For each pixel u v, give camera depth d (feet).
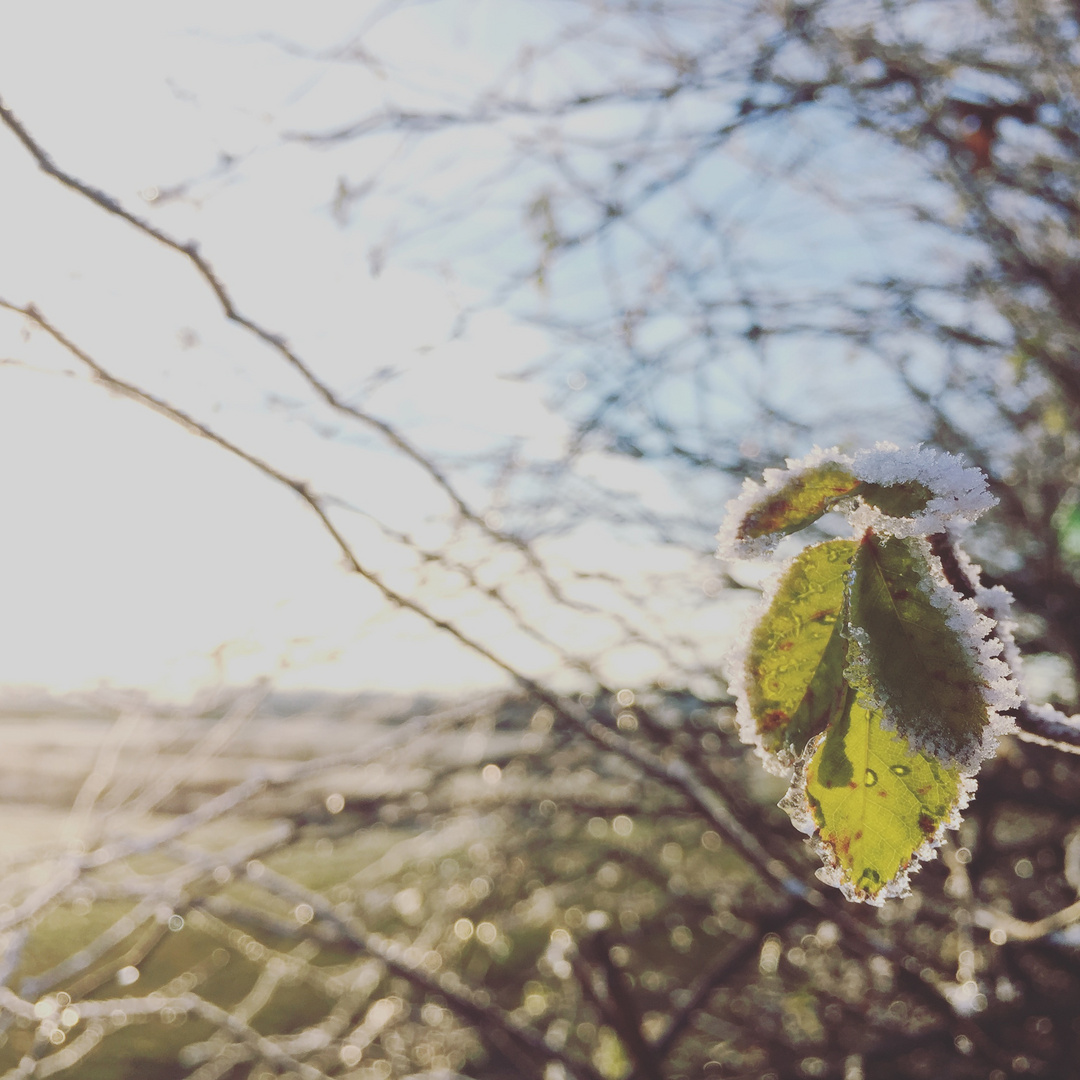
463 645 5.09
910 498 1.52
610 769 10.05
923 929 8.25
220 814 7.09
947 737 1.43
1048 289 8.08
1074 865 7.11
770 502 1.59
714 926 11.04
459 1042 10.36
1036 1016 7.33
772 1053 9.71
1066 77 7.42
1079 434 8.00
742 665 1.60
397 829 11.47
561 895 11.76
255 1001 9.78
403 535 5.49
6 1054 12.04
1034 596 8.18
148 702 7.06
